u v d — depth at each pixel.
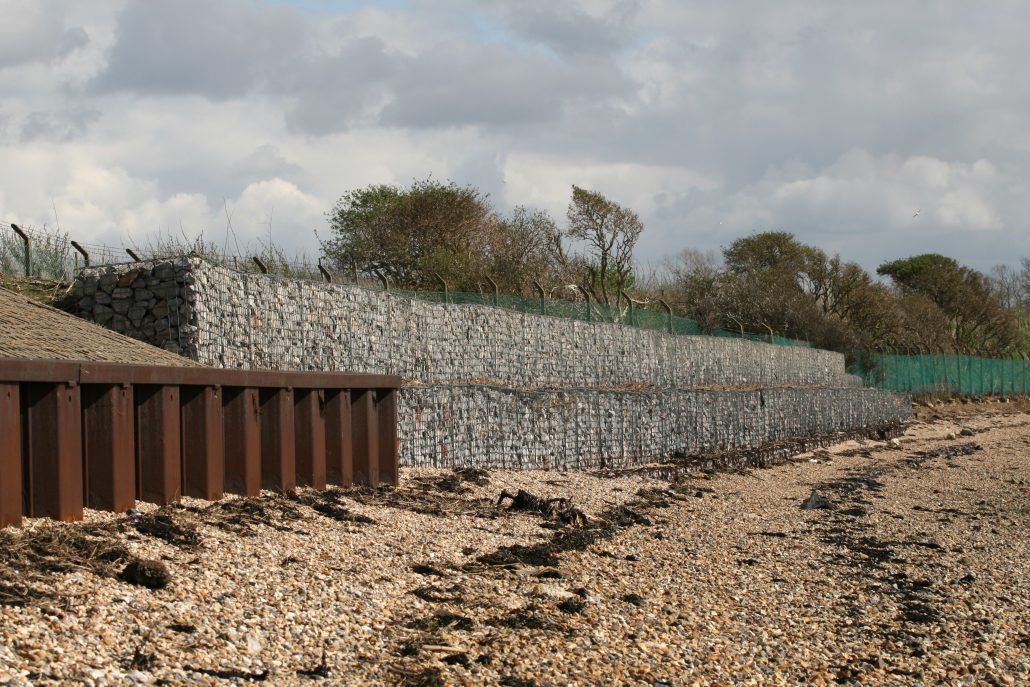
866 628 12.83
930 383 74.62
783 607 13.70
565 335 34.00
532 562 14.82
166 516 12.27
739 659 11.18
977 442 48.78
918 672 11.13
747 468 32.59
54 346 15.80
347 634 10.25
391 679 9.22
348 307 24.11
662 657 10.94
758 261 79.62
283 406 15.20
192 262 19.47
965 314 96.88
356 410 17.67
